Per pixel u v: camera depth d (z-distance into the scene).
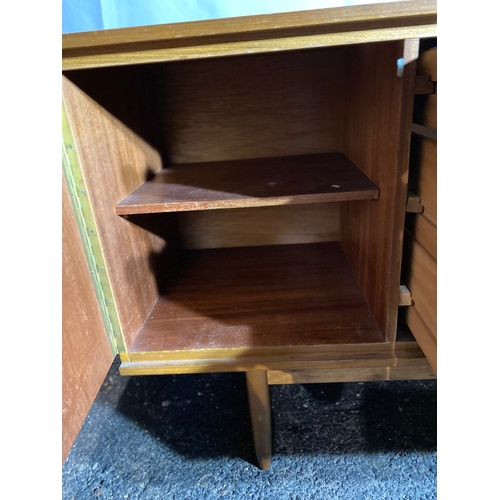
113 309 0.64
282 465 0.76
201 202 0.67
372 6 0.46
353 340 0.67
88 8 0.87
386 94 0.58
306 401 0.91
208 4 0.87
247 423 0.87
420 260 0.58
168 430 0.87
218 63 0.92
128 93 0.77
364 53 0.72
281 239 1.09
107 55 0.51
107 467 0.79
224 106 0.96
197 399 0.95
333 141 0.98
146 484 0.75
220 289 0.88
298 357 0.67
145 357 0.69
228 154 1.00
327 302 0.79
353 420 0.85
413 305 0.62
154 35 0.48
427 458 0.76
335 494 0.70
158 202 0.68
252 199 0.66
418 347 0.66
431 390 0.93
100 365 0.61
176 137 0.99
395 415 0.86
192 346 0.69
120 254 0.68
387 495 0.70
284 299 0.82
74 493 0.75
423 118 0.54
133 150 0.78
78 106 0.57
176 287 0.90
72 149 0.54
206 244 1.11
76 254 0.56
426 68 0.51
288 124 0.97
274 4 0.87
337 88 0.94
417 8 0.45
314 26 0.48
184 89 0.95
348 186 0.68
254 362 0.67
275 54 0.91
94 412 0.93
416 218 0.59
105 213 0.63
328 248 1.05
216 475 0.76
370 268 0.74
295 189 0.70
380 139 0.62
